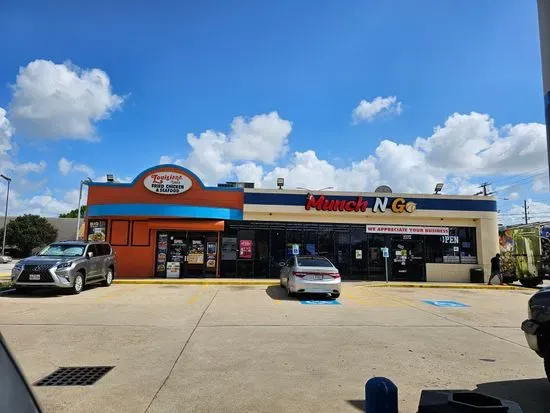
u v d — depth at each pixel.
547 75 3.59
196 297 15.52
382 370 6.79
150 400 5.41
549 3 3.63
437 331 9.98
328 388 5.90
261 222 23.81
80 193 30.81
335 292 15.38
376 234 24.56
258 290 18.12
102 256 18.34
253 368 6.79
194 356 7.46
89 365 6.87
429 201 24.83
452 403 3.07
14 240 66.75
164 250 23.39
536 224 33.47
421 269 24.66
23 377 1.75
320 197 24.03
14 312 11.56
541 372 6.82
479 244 24.95
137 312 11.92
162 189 23.08
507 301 16.38
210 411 5.09
